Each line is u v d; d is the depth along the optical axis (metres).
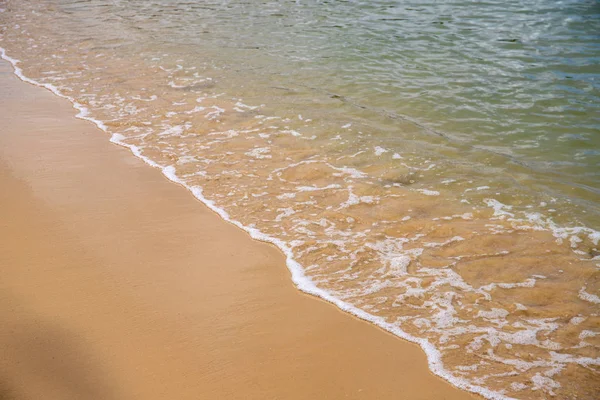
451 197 5.55
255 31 12.52
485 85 8.85
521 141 6.91
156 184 5.84
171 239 4.81
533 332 3.71
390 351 3.53
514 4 14.00
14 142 6.87
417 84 8.95
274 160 6.41
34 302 3.93
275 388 3.20
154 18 14.19
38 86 9.20
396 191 5.67
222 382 3.23
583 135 7.04
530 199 5.50
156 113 7.86
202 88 8.91
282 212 5.31
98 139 6.98
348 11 14.05
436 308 3.95
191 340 3.58
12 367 3.32
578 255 4.58
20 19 14.70
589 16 12.67
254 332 3.68
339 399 3.13
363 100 8.30
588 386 3.24
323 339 3.63
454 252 4.64
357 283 4.25
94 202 5.42
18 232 4.86
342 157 6.46
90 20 14.29
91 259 4.48
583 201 5.48
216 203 5.47
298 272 4.37
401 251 4.66
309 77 9.36
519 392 3.20
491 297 4.07
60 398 3.09
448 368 3.39
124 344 3.52
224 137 7.04
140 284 4.16
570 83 8.88
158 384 3.20
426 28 12.23
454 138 7.00
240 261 4.51
